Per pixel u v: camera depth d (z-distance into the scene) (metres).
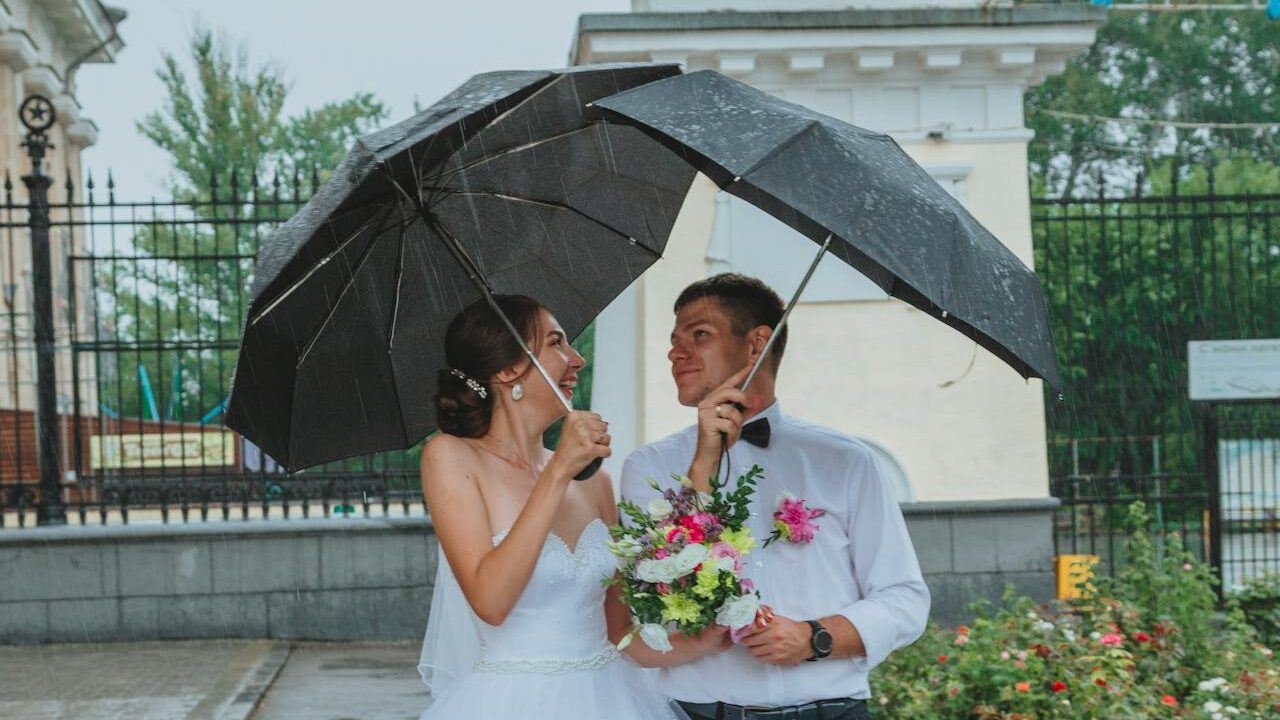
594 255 3.70
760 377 3.43
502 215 3.53
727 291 3.42
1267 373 10.19
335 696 8.49
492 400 3.31
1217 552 10.18
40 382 10.62
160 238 27.28
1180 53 31.64
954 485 9.95
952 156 9.99
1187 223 17.88
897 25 9.60
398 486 11.66
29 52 19.75
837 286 9.84
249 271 13.61
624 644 3.09
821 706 3.27
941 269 2.64
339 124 34.28
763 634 3.13
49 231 10.60
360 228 3.21
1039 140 30.91
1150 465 14.73
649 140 3.47
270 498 11.39
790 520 3.30
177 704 8.11
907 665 6.13
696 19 9.47
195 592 10.51
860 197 2.67
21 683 8.84
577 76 3.08
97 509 11.88
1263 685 5.92
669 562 2.92
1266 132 31.17
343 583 10.59
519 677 3.23
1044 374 2.71
